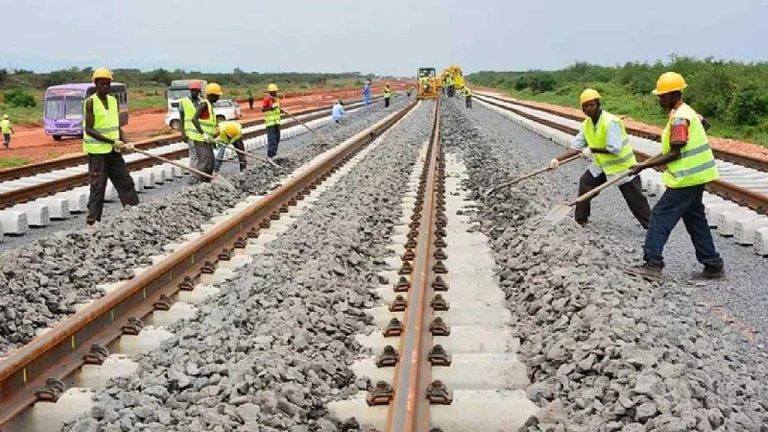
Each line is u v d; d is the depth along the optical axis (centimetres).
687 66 4581
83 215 1226
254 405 465
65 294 727
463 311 669
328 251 835
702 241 786
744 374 534
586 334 552
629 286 696
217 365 520
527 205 1111
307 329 612
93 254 847
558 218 909
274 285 704
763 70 3538
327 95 8512
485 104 5459
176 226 1045
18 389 477
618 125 972
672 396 448
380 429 477
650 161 786
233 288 704
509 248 884
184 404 475
